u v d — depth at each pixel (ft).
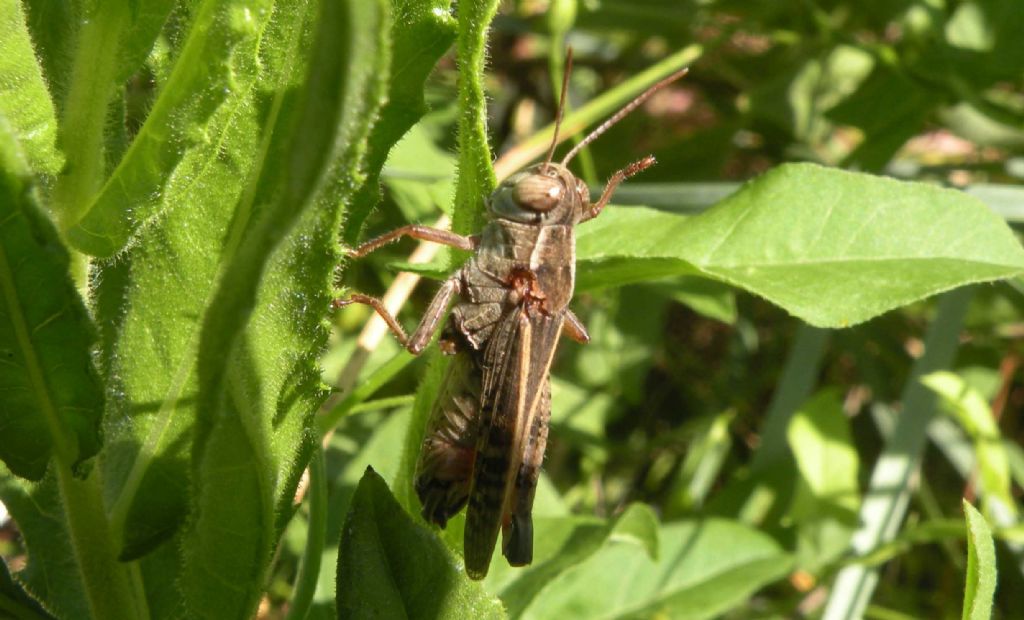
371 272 0.40
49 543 0.23
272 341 0.20
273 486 0.21
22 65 0.19
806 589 0.41
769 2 0.46
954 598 0.43
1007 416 0.49
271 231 0.17
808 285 0.26
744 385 0.49
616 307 0.42
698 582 0.34
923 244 0.26
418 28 0.21
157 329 0.21
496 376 0.26
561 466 0.45
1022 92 0.49
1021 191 0.40
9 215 0.18
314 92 0.16
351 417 0.37
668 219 0.29
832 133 0.50
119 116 0.21
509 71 0.51
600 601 0.33
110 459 0.21
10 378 0.19
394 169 0.36
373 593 0.21
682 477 0.43
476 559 0.25
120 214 0.20
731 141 0.48
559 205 0.28
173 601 0.22
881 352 0.47
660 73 0.41
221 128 0.20
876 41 0.46
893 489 0.39
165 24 0.21
